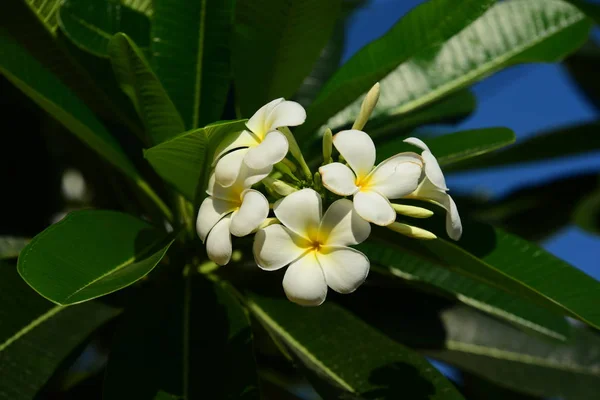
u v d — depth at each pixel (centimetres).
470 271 105
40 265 93
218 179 95
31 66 106
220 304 106
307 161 112
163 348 103
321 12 105
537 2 120
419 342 116
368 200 94
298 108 96
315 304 93
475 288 113
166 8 108
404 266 113
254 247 95
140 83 101
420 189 98
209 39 108
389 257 113
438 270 113
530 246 106
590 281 103
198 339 104
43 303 105
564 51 119
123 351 103
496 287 106
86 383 117
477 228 107
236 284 112
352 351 105
